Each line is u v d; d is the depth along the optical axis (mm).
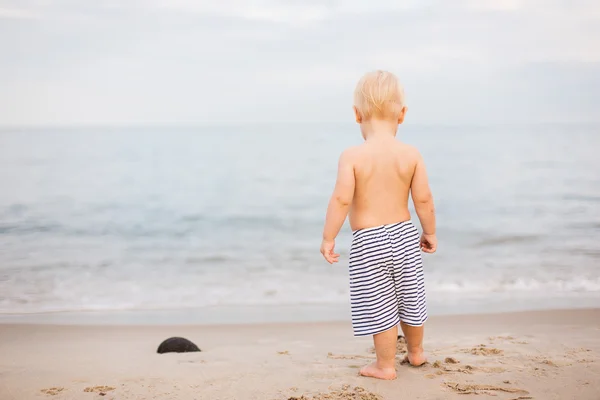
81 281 7137
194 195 14609
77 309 5797
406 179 3107
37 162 20266
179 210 12781
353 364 3508
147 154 22891
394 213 3068
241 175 17703
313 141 28125
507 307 5562
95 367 3498
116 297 6367
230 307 5848
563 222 10273
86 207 12883
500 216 11031
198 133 31656
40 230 10570
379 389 2906
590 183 13648
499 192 13164
